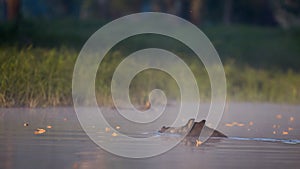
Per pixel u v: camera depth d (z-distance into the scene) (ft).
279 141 179.32
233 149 162.20
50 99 277.03
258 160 146.82
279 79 403.34
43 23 507.71
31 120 217.97
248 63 508.94
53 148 156.04
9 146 157.07
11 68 272.31
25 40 431.84
